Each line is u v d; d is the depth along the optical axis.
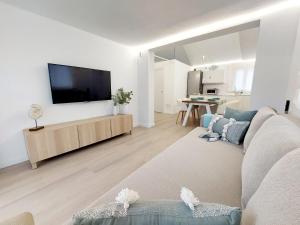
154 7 2.16
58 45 2.59
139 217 0.45
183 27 2.82
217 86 7.04
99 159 2.36
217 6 2.15
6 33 2.05
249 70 6.29
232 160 1.32
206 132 2.09
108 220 0.44
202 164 1.25
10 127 2.17
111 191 0.92
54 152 2.25
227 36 5.13
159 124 4.64
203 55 6.55
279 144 0.69
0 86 2.05
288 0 2.01
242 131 1.69
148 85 4.10
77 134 2.53
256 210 0.50
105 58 3.40
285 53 2.17
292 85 1.64
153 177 1.06
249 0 2.01
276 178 0.48
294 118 1.29
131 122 3.61
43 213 1.34
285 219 0.37
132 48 4.04
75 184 1.75
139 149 2.75
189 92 7.31
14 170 2.04
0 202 1.47
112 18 2.46
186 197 0.51
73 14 2.33
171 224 0.43
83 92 2.91
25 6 2.10
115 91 3.71
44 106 2.50
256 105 2.46
